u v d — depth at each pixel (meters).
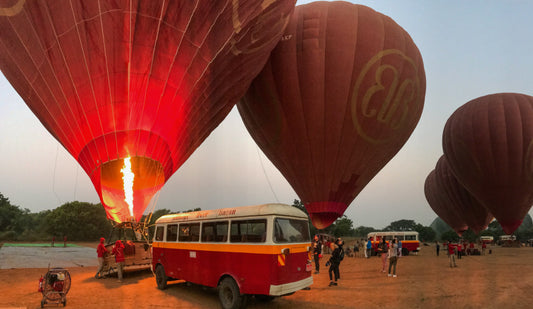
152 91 10.78
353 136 19.88
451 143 31.81
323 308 8.88
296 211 9.23
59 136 11.50
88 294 10.59
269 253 8.11
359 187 21.50
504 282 12.61
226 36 11.77
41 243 39.38
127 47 10.20
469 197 38.75
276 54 20.02
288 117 20.30
